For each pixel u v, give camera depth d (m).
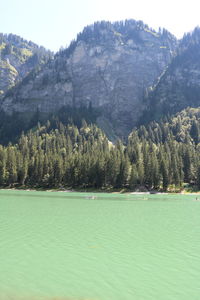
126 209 82.50
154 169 160.12
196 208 87.44
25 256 33.00
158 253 35.19
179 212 76.88
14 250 35.22
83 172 163.50
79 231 47.31
